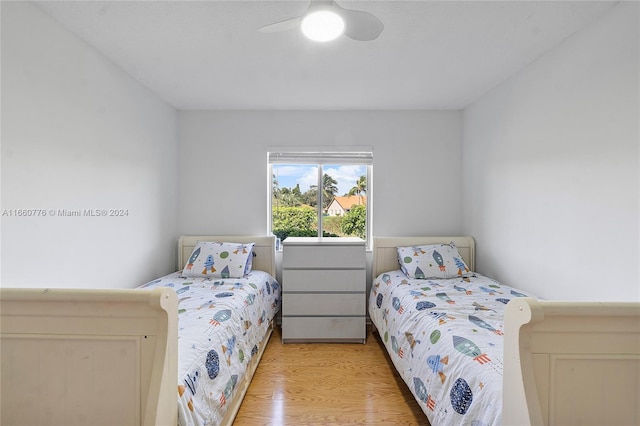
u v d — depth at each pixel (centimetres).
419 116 325
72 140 181
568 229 190
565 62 191
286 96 285
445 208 327
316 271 281
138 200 250
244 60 217
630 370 92
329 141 323
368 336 301
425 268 276
